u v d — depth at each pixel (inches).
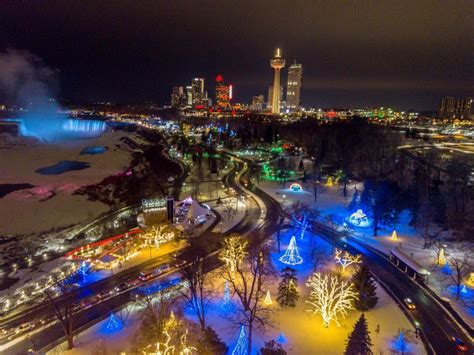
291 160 7101.4
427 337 2014.0
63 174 6692.9
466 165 6358.3
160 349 1744.6
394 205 3511.3
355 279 2321.6
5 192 5354.3
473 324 2137.1
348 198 4744.1
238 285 2522.1
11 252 3284.9
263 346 1923.0
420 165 6077.8
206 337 1847.9
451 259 2888.8
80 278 2632.9
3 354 1882.4
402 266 2854.3
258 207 4409.5
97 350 1854.1
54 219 4286.4
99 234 3693.4
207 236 3444.9
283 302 2293.3
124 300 2349.9
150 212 3609.7
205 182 5703.7
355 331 1691.7
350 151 7239.2
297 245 3253.0
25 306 2324.1
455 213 3656.5
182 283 2487.7
